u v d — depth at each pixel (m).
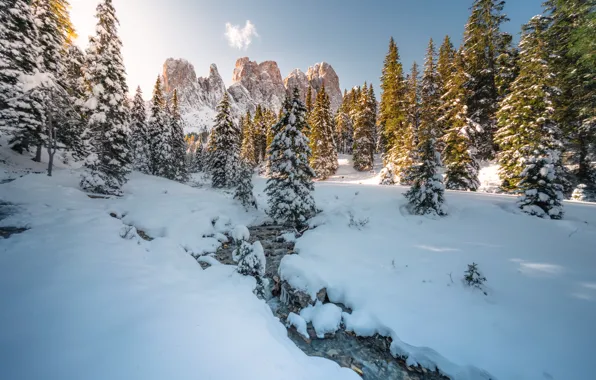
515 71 23.53
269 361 3.46
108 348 3.13
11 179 14.48
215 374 2.95
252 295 6.38
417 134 25.27
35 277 4.73
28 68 17.67
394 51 32.75
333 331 5.87
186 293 5.12
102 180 15.91
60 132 20.91
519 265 6.98
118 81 19.19
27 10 17.38
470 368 4.55
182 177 35.34
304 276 7.44
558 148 16.75
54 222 8.52
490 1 24.98
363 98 35.34
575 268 6.50
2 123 16.88
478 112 24.00
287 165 12.95
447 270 7.24
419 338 5.34
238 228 11.43
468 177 20.12
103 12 18.52
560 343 4.66
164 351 3.19
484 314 5.60
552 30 19.11
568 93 18.75
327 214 12.80
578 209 10.07
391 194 14.24
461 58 25.39
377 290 6.86
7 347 2.97
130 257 6.67
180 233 11.50
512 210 10.20
